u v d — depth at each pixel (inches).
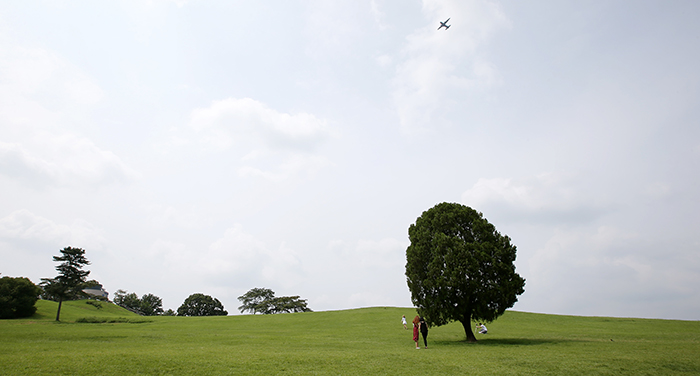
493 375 664.4
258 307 4724.4
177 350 931.3
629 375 676.1
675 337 1462.8
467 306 1318.9
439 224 1424.7
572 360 808.9
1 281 3043.8
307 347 1104.2
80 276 2775.6
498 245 1369.3
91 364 687.1
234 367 705.0
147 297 6761.8
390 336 1605.6
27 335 1342.3
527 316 2566.4
